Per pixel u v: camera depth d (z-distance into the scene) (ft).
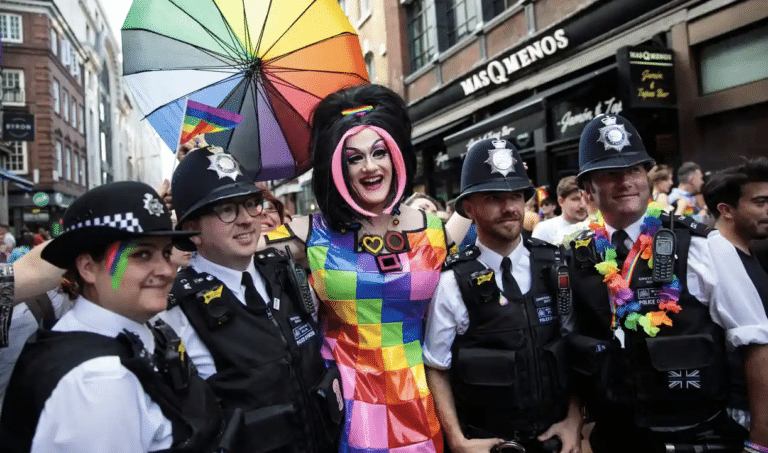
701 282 5.41
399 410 5.76
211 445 3.86
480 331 5.85
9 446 3.27
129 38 6.63
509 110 23.75
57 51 79.51
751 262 5.53
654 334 5.39
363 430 5.68
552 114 23.98
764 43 15.85
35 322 5.31
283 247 6.08
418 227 6.27
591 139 5.95
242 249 4.96
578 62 22.04
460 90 31.12
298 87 7.08
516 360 5.73
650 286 5.54
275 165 7.23
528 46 24.30
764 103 16.08
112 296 3.67
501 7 27.91
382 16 40.68
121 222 3.63
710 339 5.32
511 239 5.86
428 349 6.08
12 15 71.31
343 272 5.83
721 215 6.02
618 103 19.26
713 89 17.49
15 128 54.34
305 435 4.83
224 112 5.46
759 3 15.53
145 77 6.50
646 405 5.53
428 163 37.01
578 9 21.39
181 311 4.83
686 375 5.32
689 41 17.74
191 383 4.11
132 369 3.48
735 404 5.87
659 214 5.78
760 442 5.18
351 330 5.96
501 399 5.69
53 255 3.65
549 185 24.04
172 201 5.17
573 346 5.91
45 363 3.33
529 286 6.06
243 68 6.79
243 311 4.95
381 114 6.19
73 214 3.80
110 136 133.18
